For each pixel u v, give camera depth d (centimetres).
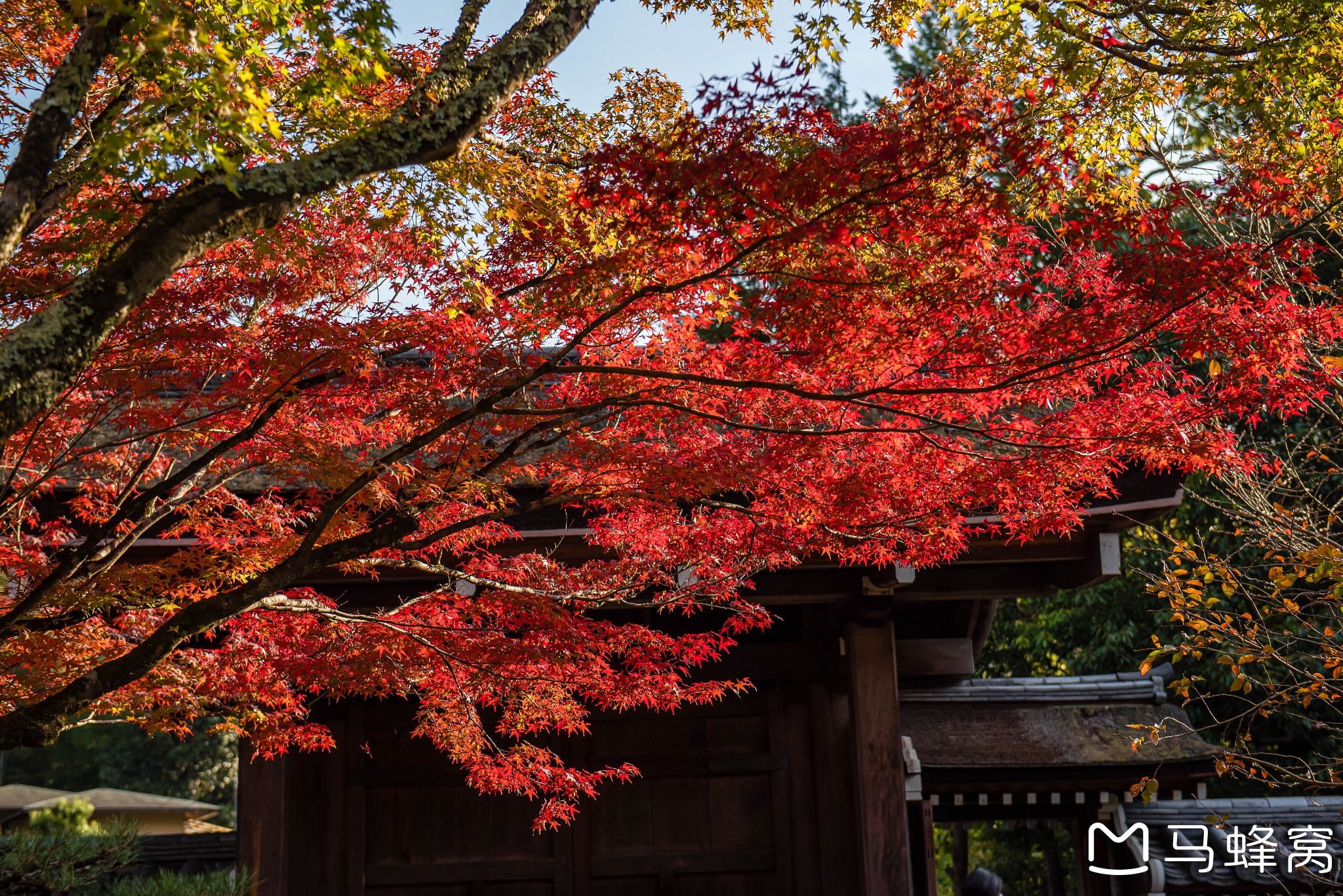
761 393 467
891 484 473
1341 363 521
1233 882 858
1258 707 625
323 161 337
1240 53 546
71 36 459
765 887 816
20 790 2211
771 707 845
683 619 873
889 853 745
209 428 492
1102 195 534
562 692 599
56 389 289
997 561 743
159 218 311
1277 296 396
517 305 446
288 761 806
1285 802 941
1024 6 567
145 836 1031
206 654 547
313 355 420
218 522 565
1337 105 561
